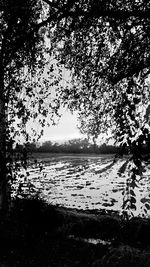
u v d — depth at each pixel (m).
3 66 5.11
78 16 5.80
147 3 5.43
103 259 6.72
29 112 6.20
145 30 5.41
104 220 13.27
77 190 33.00
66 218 13.02
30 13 5.38
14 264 7.71
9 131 5.89
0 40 5.11
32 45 5.61
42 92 6.81
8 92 5.65
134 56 5.71
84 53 7.22
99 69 7.29
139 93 4.39
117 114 4.43
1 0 5.06
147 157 4.10
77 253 9.07
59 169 67.19
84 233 12.35
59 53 7.18
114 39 6.95
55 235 11.23
